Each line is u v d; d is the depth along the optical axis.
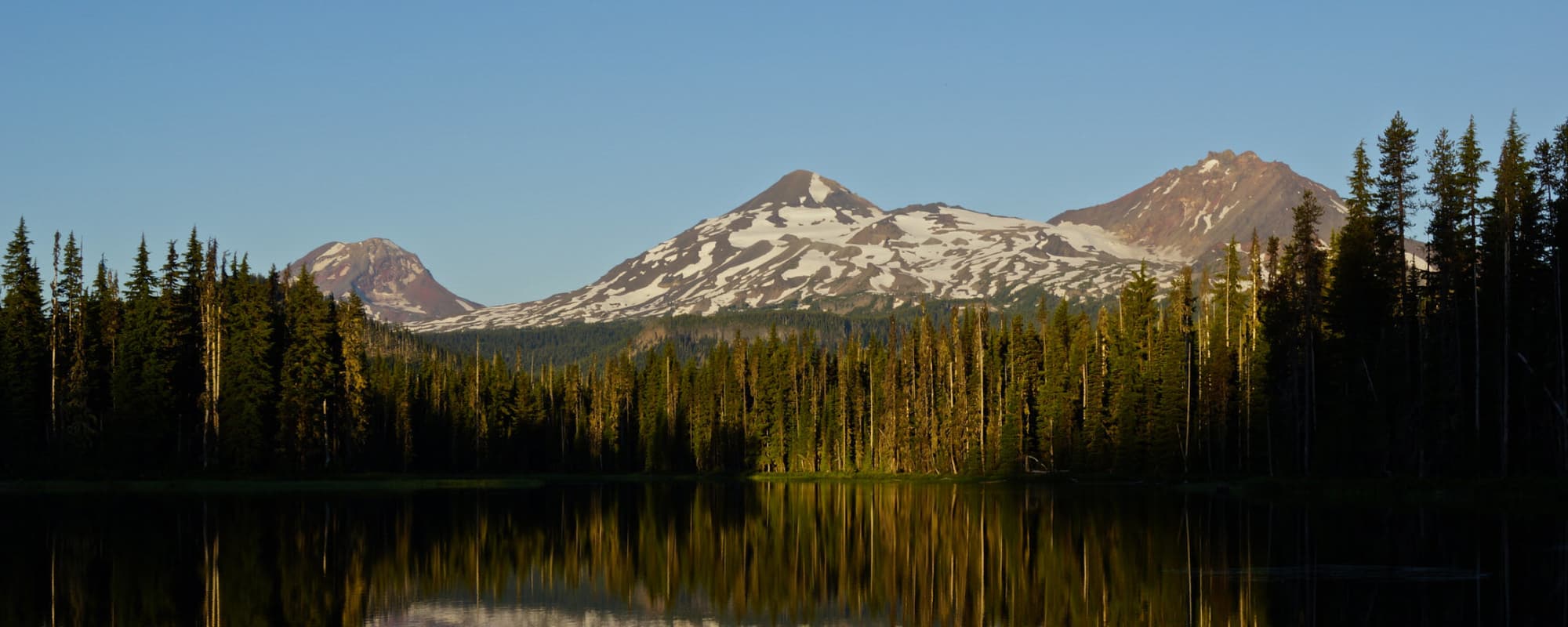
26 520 78.31
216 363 110.69
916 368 155.00
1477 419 74.00
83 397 106.75
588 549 70.12
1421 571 50.31
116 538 69.88
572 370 186.75
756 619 48.88
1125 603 47.84
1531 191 76.94
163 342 108.12
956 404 143.00
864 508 100.19
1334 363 86.69
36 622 45.75
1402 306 83.38
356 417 123.56
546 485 143.88
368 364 141.25
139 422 106.38
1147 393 114.00
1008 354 145.50
